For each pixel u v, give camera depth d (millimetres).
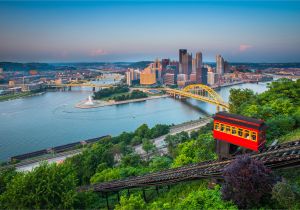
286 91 88938
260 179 35375
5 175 74125
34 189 51781
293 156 40031
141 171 79125
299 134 58094
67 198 51031
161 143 167375
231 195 37531
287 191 33969
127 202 44031
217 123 52062
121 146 136250
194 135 160375
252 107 73812
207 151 67562
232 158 49906
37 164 141625
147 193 63312
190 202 41781
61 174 54531
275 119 64688
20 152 181875
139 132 185875
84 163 105562
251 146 47031
